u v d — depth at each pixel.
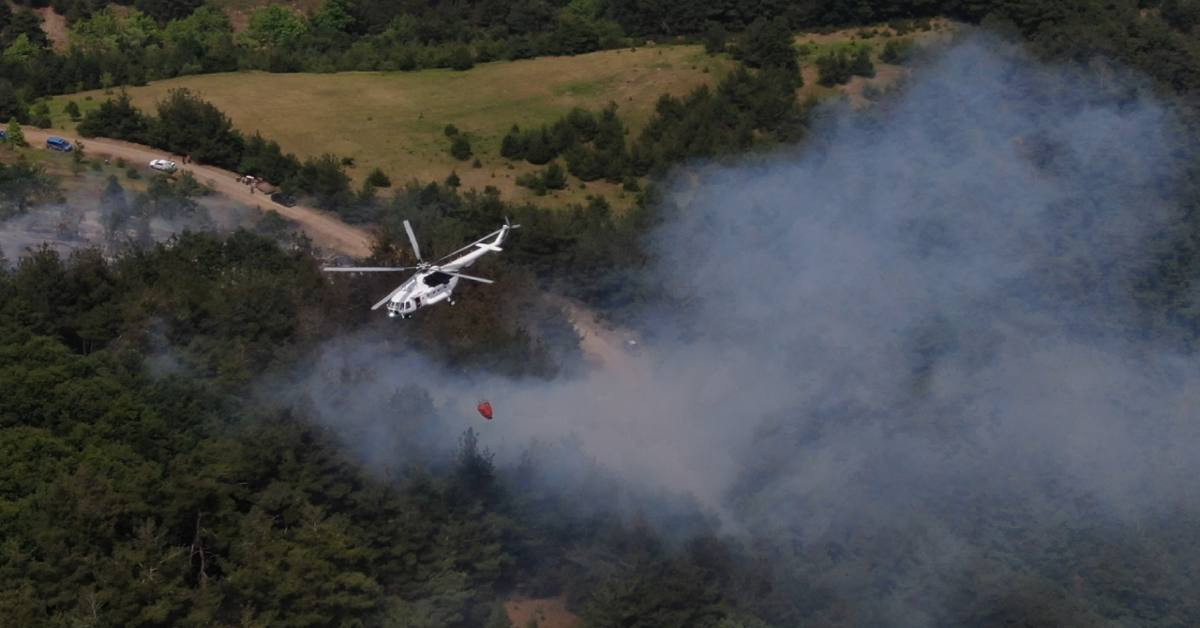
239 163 140.75
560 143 152.38
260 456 71.69
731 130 152.00
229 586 64.31
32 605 59.25
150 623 61.34
